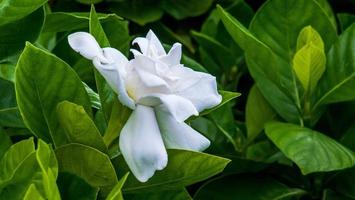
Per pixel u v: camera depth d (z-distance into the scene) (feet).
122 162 1.69
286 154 2.17
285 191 2.40
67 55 2.20
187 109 1.51
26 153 1.58
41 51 1.63
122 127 1.61
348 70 2.41
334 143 2.26
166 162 1.50
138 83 1.53
